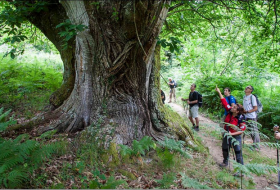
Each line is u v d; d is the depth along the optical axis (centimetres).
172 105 1123
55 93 546
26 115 605
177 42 336
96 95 442
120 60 380
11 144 320
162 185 293
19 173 268
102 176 302
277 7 564
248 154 480
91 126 419
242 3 573
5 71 824
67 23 326
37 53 1318
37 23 534
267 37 698
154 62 489
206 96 992
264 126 718
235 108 379
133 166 360
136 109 438
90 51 419
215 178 346
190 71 1362
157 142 425
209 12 638
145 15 338
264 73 1107
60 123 457
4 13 439
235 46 1192
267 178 376
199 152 448
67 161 347
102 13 347
